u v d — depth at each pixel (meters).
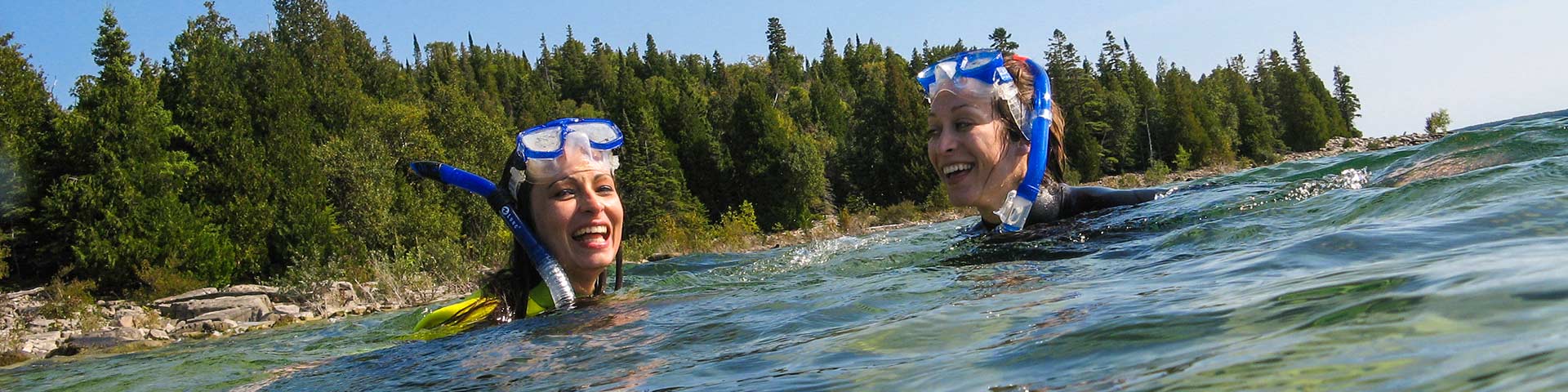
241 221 26.56
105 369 5.32
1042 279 2.40
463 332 2.97
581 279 3.41
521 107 85.69
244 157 27.83
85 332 14.66
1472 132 4.33
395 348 2.81
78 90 28.00
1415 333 1.04
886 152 49.09
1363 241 2.14
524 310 3.30
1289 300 1.43
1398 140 67.88
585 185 3.31
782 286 3.22
